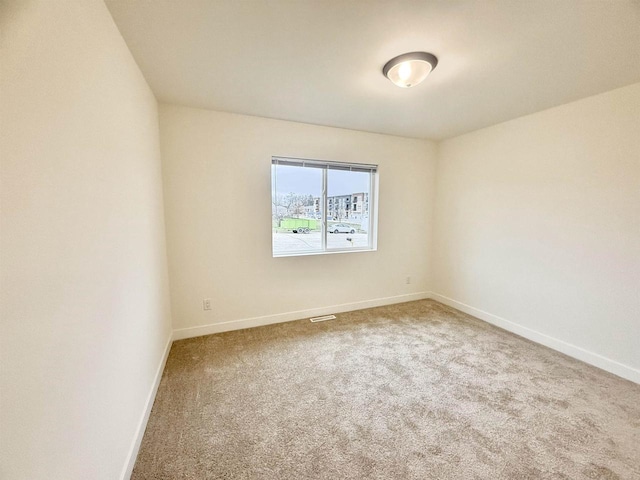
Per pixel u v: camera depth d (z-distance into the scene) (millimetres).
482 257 3121
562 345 2385
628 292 1992
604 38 1431
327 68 1762
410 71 1648
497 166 2912
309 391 1855
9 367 585
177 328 2596
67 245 832
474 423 1570
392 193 3492
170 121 2395
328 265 3230
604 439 1449
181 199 2498
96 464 975
